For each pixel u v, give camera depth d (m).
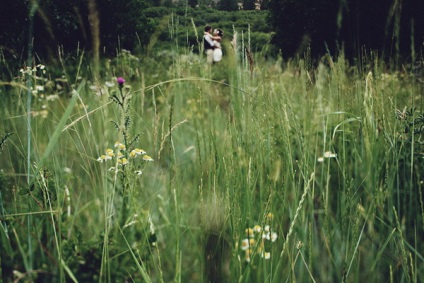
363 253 1.49
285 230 1.63
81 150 2.26
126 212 1.59
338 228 1.56
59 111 3.16
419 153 1.94
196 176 1.88
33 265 1.42
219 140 2.12
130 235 1.53
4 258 1.41
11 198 1.80
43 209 1.53
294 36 15.58
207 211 1.42
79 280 1.37
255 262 1.41
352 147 2.23
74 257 1.41
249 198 1.54
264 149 1.96
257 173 1.75
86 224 1.74
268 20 16.86
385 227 1.61
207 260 1.33
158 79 5.00
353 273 1.37
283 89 2.69
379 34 7.05
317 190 1.94
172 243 1.51
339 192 1.79
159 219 1.77
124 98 1.67
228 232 1.54
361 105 2.01
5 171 2.03
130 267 1.40
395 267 1.41
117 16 9.80
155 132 1.64
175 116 2.81
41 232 1.53
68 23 8.05
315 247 1.48
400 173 1.97
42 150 2.08
